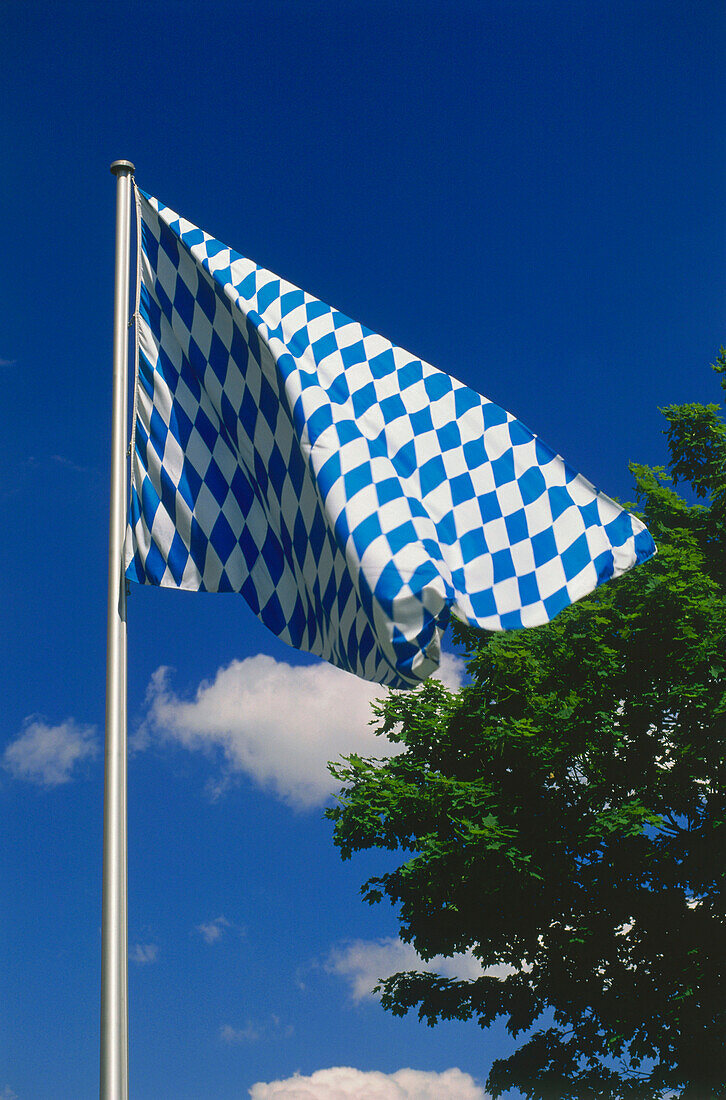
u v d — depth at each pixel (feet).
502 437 21.48
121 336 25.85
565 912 64.28
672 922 62.80
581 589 20.10
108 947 19.43
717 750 62.80
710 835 63.46
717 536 73.10
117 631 22.82
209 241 25.40
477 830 59.77
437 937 65.41
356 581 18.34
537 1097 62.03
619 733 62.85
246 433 23.88
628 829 59.72
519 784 65.51
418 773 67.15
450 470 21.27
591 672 65.05
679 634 64.64
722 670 63.16
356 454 20.25
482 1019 65.21
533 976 65.51
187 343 25.26
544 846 63.00
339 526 19.13
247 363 24.03
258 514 23.84
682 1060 59.67
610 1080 61.57
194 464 24.50
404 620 17.76
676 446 78.38
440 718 67.72
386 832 64.75
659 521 73.97
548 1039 63.77
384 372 22.33
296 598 22.62
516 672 65.62
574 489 20.84
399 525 18.83
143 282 26.18
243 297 24.04
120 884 20.03
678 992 59.82
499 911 64.64
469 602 20.15
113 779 20.85
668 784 64.34
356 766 66.80
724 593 70.64
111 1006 18.94
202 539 23.90
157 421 24.99
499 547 20.62
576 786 64.95
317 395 21.26
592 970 63.52
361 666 19.29
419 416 21.79
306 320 23.27
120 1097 18.39
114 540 23.79
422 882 62.23
